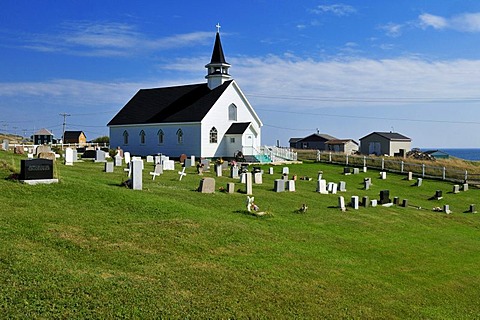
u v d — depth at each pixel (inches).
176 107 2642.7
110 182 1187.9
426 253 907.4
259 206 1110.4
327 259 757.9
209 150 2458.2
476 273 831.7
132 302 504.1
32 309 460.8
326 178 1975.9
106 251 633.0
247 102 2596.0
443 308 652.1
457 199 1729.8
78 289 509.4
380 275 736.3
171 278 578.9
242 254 708.7
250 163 2320.4
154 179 1396.4
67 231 681.0
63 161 1787.6
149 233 726.5
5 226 661.9
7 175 964.0
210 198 1112.8
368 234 984.3
